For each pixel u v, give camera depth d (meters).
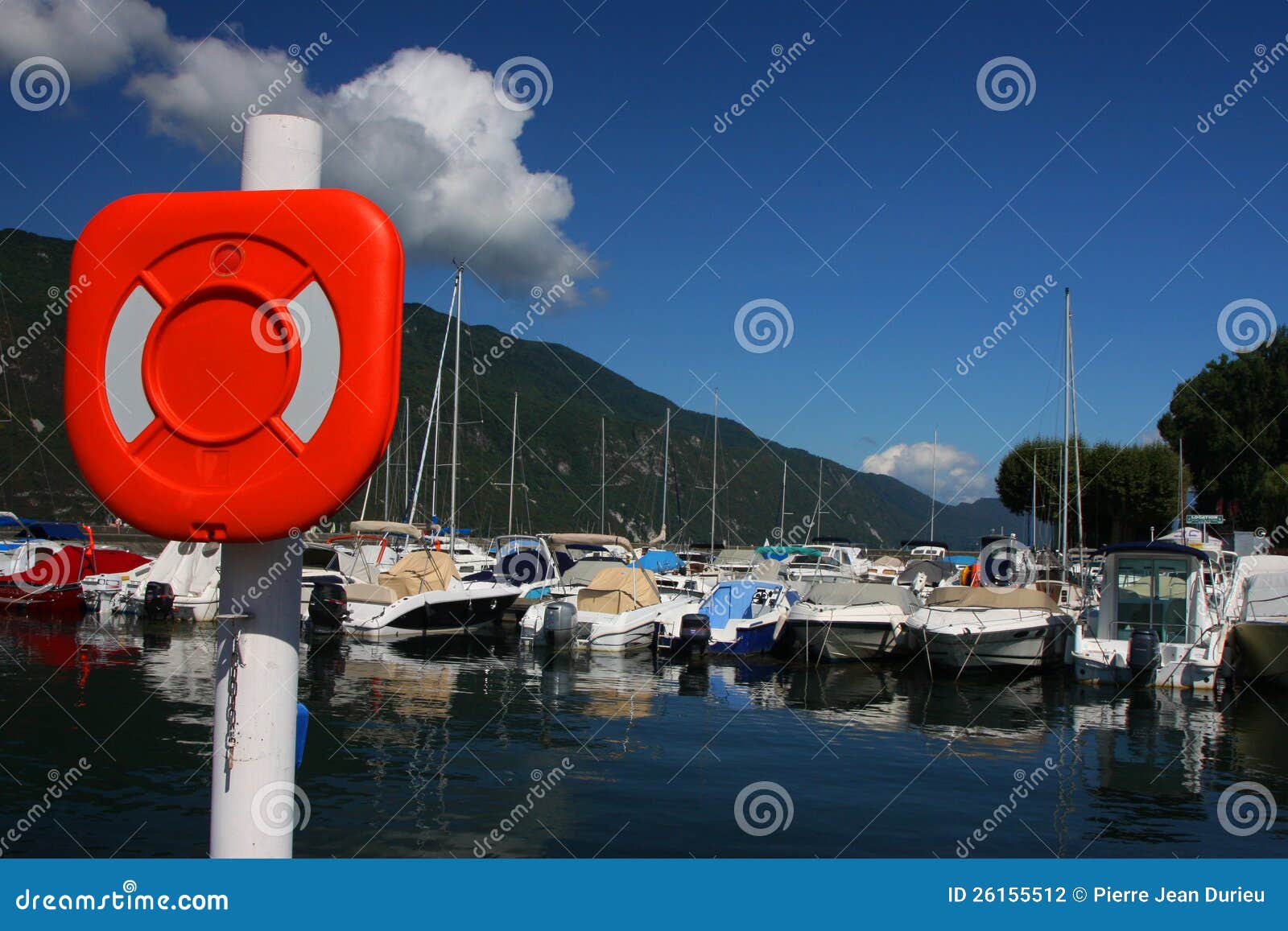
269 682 2.12
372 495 48.06
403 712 13.64
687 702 15.43
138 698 13.61
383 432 1.93
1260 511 40.16
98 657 17.22
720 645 20.81
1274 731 13.89
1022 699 16.53
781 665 20.14
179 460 2.00
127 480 2.01
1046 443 46.31
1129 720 14.70
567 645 20.62
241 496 1.97
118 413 2.03
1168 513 43.78
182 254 2.02
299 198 1.97
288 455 1.95
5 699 13.44
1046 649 19.48
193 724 11.95
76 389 2.05
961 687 17.81
